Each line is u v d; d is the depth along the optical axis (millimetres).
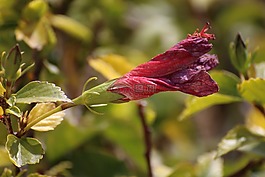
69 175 834
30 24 794
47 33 795
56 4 879
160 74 651
